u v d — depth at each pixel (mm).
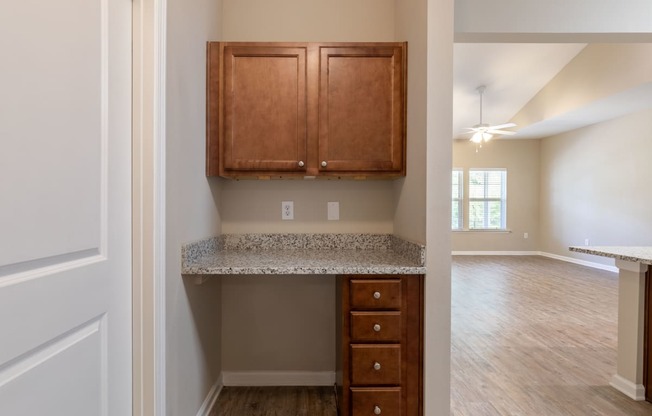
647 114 5406
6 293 708
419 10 1674
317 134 1887
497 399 2068
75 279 922
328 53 1885
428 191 1580
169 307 1361
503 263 7043
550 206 7781
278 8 2184
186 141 1556
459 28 2359
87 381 979
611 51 4613
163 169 1281
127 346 1193
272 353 2211
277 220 2201
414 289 1616
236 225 2188
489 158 8141
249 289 2203
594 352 2762
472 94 6098
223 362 2195
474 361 2596
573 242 7098
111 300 1096
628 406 2004
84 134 955
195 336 1700
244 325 2201
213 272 1524
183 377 1530
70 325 901
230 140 1869
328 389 2158
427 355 1591
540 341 2992
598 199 6430
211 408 1938
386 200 2215
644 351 2090
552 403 2031
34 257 779
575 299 4355
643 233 5500
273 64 1880
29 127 761
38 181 789
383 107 1895
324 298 2217
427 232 1581
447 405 1598
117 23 1116
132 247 1218
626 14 2377
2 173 697
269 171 1884
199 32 1730
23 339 751
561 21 2369
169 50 1358
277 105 1882
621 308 2209
